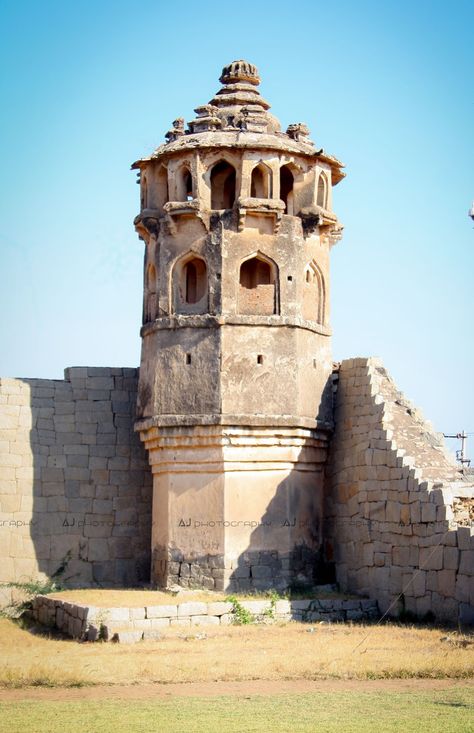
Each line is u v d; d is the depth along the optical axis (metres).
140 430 33.94
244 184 32.94
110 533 36.00
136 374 36.91
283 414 32.69
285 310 33.12
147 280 34.59
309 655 24.62
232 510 32.44
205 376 32.69
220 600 30.47
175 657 24.94
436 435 32.22
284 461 32.88
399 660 23.73
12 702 21.23
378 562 31.28
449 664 23.22
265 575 32.41
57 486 35.66
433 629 27.58
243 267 33.75
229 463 32.50
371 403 32.44
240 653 25.16
